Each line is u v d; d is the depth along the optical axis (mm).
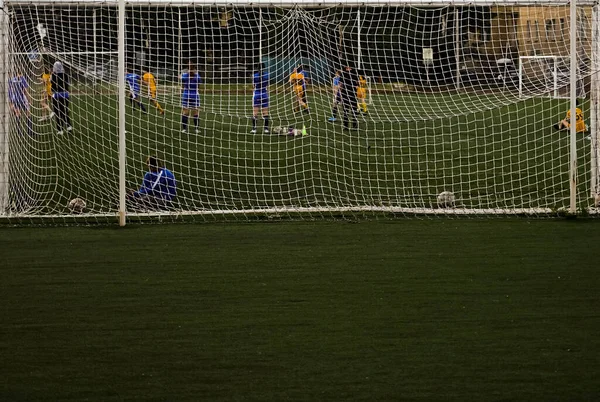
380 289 10492
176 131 26312
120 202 14812
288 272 11383
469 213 15555
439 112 29625
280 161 21906
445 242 13141
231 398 7102
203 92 25062
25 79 17203
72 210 15852
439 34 22219
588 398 7023
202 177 19797
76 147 22812
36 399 7141
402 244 13047
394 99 25797
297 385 7375
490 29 21906
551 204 16359
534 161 21734
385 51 22906
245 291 10469
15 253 12648
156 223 15023
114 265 11867
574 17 15188
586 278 10891
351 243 13156
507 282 10742
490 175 20016
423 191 18281
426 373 7633
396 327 8984
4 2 15555
